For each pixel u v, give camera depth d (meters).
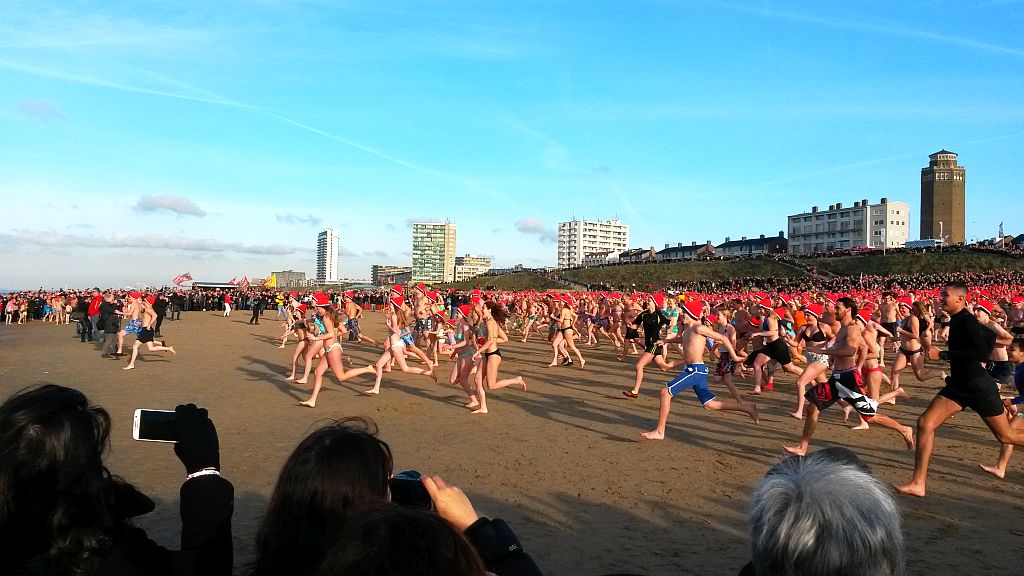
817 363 10.98
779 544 1.69
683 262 101.81
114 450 8.63
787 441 9.34
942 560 5.13
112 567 2.17
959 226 121.00
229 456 8.36
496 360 11.66
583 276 102.81
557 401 12.77
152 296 19.34
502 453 8.58
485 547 2.17
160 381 15.50
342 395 13.50
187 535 2.38
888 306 16.67
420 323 22.30
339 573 1.57
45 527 2.10
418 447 8.91
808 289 59.41
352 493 2.21
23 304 43.88
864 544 1.63
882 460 8.27
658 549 5.34
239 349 23.86
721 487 7.10
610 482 7.25
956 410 6.62
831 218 128.12
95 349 24.06
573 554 5.22
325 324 12.31
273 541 2.27
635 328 18.80
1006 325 19.75
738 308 19.23
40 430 2.13
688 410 11.80
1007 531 5.77
